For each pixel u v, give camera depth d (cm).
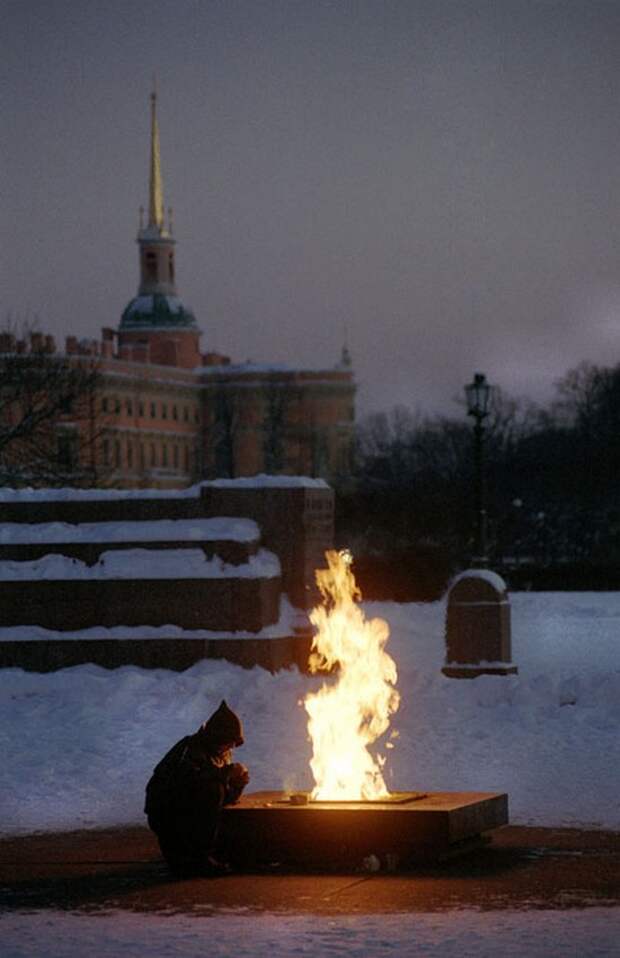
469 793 1731
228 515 3344
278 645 3222
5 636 3294
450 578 6794
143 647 3241
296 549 3325
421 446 19675
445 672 3153
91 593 3306
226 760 1650
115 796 2077
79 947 1280
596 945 1261
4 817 1948
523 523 14300
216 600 3247
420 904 1430
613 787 2075
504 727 2528
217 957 1241
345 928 1334
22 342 9656
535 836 1775
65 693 3017
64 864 1666
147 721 2670
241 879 1571
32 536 3378
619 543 14638
